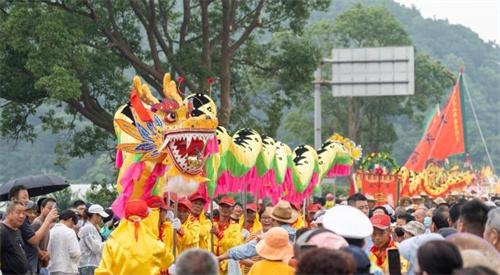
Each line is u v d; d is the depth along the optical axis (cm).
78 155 6900
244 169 3341
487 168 9762
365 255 1576
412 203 5578
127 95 6406
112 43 6238
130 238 2456
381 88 6619
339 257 1334
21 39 5619
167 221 2667
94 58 6184
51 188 3381
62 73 5428
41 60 5559
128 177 2544
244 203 3594
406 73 6588
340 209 1744
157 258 2477
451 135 8812
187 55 6294
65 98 5431
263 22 7031
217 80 7019
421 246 1488
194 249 1412
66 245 2994
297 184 4088
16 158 12950
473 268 1356
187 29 7081
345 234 1698
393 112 13950
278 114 7369
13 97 6125
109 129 6438
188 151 2509
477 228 1991
